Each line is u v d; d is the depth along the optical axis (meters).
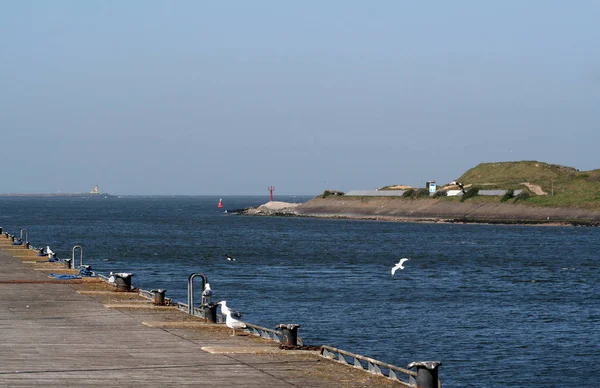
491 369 49.41
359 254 141.25
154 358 34.56
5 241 116.12
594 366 50.47
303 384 30.28
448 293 84.69
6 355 34.38
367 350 54.00
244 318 65.38
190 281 49.00
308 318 65.94
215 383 30.16
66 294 57.03
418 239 190.50
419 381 29.44
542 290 88.69
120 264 116.12
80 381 29.91
